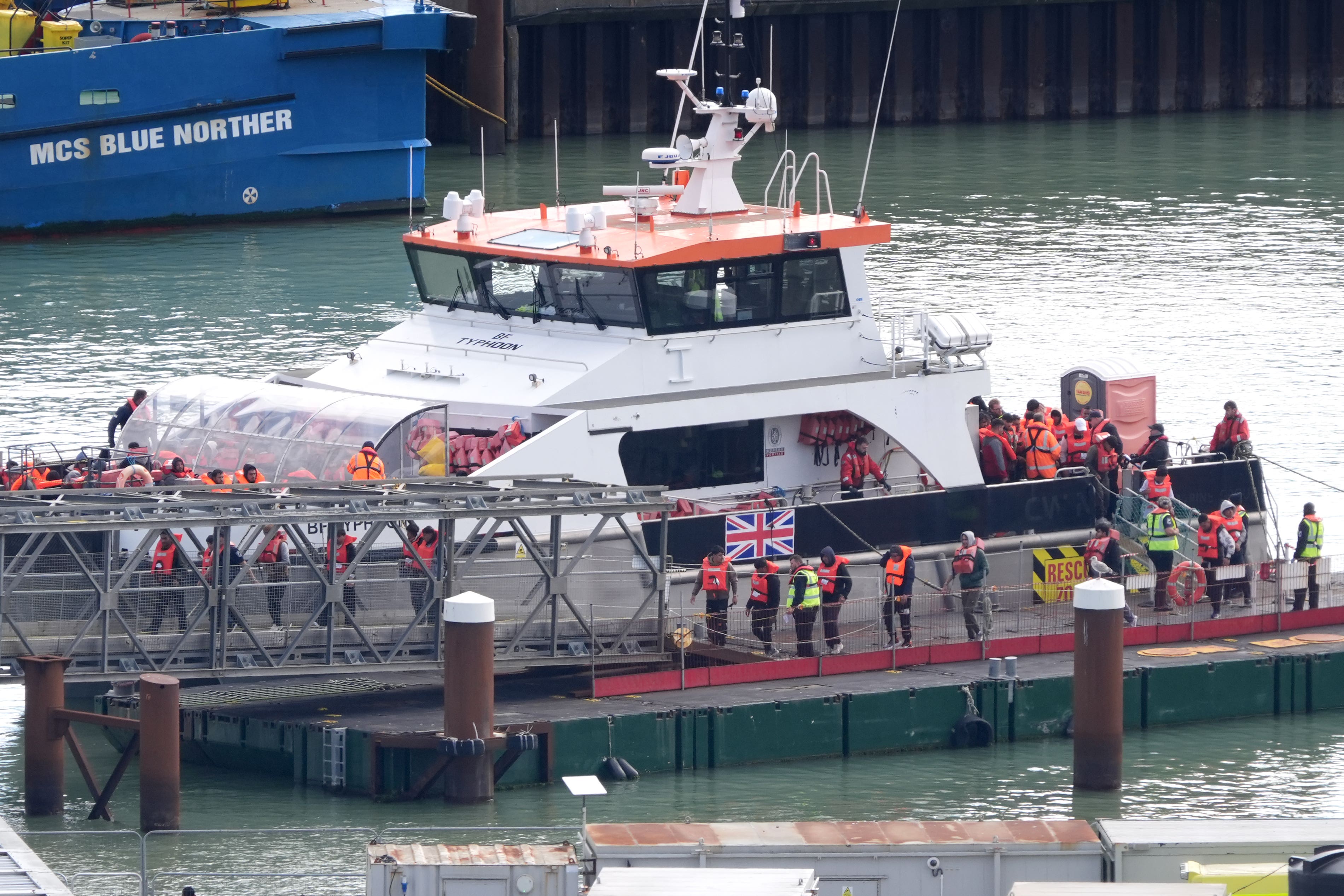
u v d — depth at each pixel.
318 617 82.75
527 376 93.62
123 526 77.56
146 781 77.00
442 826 78.38
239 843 77.12
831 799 82.75
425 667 84.50
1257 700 95.06
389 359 98.38
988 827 70.88
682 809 81.00
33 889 65.31
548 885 66.00
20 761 87.94
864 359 99.44
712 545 92.06
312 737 82.88
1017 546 99.69
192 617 80.56
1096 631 83.56
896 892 68.88
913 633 95.69
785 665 90.75
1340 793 84.69
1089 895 62.91
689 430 94.81
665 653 89.19
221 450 93.50
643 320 93.19
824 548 93.12
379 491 84.69
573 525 89.81
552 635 86.00
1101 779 84.06
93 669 80.12
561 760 83.12
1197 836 68.31
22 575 78.06
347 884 74.00
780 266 96.31
